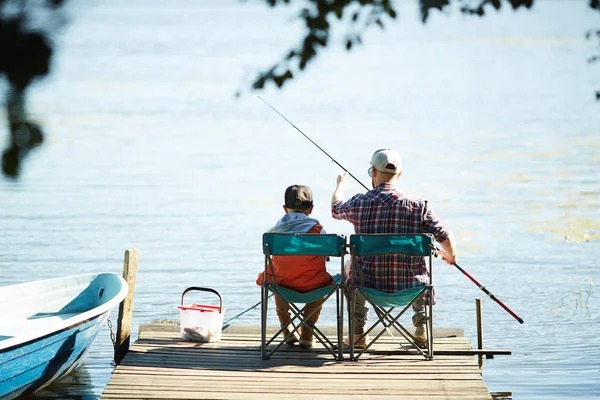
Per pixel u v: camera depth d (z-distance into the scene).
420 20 6.95
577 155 36.25
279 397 9.91
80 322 11.48
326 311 17.16
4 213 27.02
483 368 13.63
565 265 20.64
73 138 44.25
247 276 20.12
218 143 42.69
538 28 105.31
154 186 31.77
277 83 7.18
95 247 22.80
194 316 12.44
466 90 61.75
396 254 10.99
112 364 13.94
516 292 18.48
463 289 18.84
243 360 11.45
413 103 55.91
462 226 24.48
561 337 15.30
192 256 21.91
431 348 11.44
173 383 10.45
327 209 26.97
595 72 69.38
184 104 58.31
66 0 2.59
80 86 67.56
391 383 10.43
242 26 102.44
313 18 6.65
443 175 32.12
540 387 12.70
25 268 20.64
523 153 36.97
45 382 11.89
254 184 31.86
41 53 2.54
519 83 64.62
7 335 12.45
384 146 39.88
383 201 11.38
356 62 81.19
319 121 49.53
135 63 82.69
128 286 12.92
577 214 25.78
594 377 13.15
